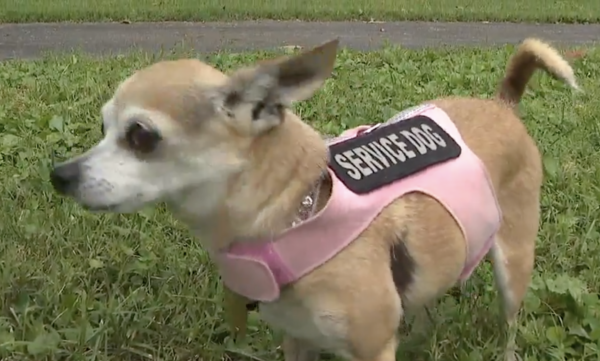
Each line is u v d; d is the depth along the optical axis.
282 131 0.63
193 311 0.81
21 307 0.79
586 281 0.89
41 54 1.95
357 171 0.66
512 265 0.78
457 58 1.89
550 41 2.50
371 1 3.05
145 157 0.61
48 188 1.00
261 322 0.81
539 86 1.58
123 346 0.76
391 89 1.53
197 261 0.89
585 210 1.03
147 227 0.95
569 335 0.81
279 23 2.66
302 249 0.62
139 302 0.81
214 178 0.61
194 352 0.76
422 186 0.68
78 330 0.76
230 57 1.84
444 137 0.72
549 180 1.10
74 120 1.28
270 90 0.61
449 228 0.69
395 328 0.67
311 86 0.61
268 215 0.62
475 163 0.72
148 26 2.49
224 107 0.61
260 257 0.63
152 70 0.62
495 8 3.02
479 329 0.81
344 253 0.63
